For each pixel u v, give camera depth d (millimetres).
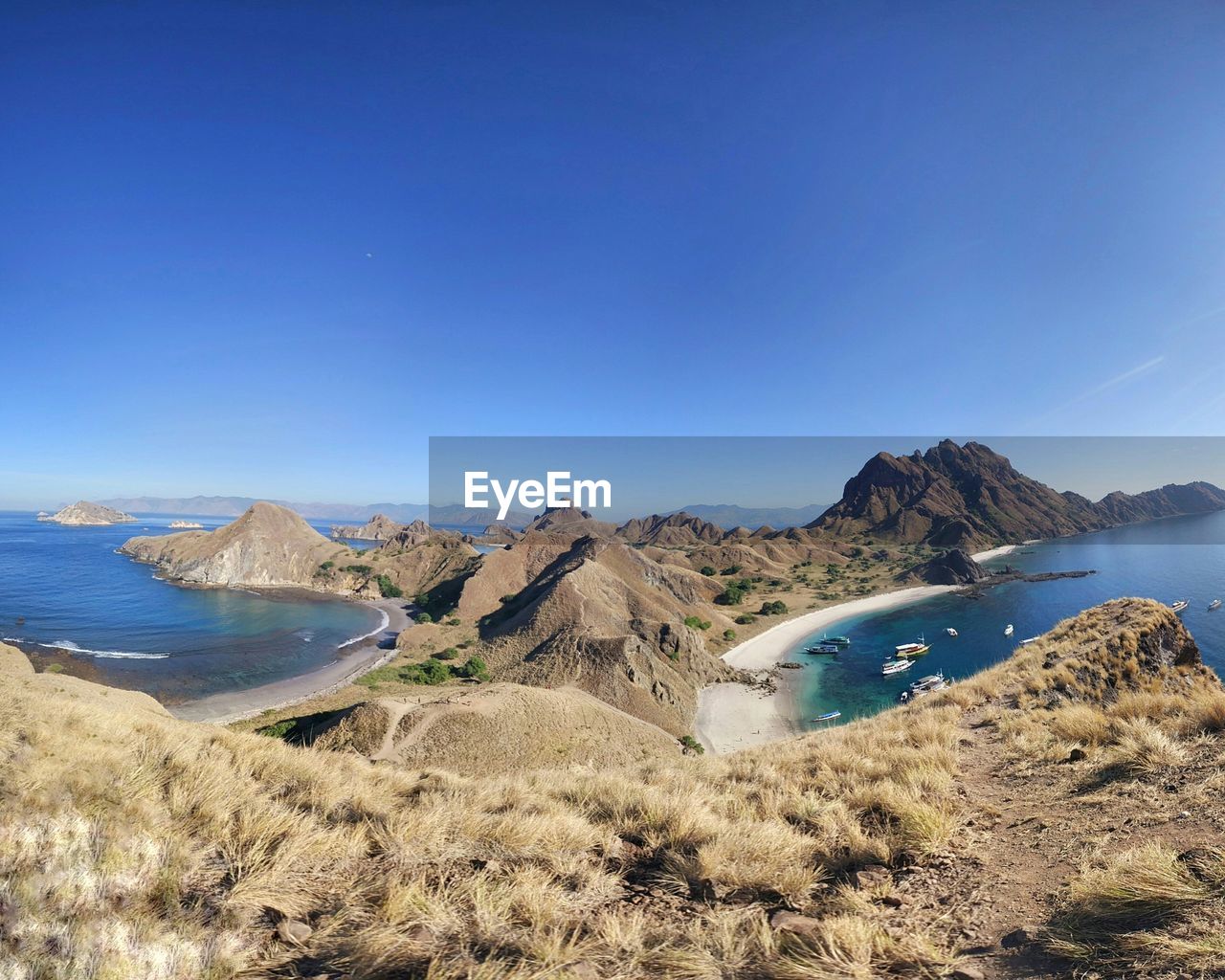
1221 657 58781
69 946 3217
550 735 37062
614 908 4020
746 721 59656
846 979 2895
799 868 4547
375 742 34000
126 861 4008
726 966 3111
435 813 5500
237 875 4113
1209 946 2654
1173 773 5605
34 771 4723
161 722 8523
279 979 3129
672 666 71250
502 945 3340
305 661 77500
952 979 2949
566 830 5348
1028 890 3904
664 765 10406
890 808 6074
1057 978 2807
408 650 81688
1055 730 8828
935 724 10469
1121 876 3430
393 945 3277
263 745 7898
